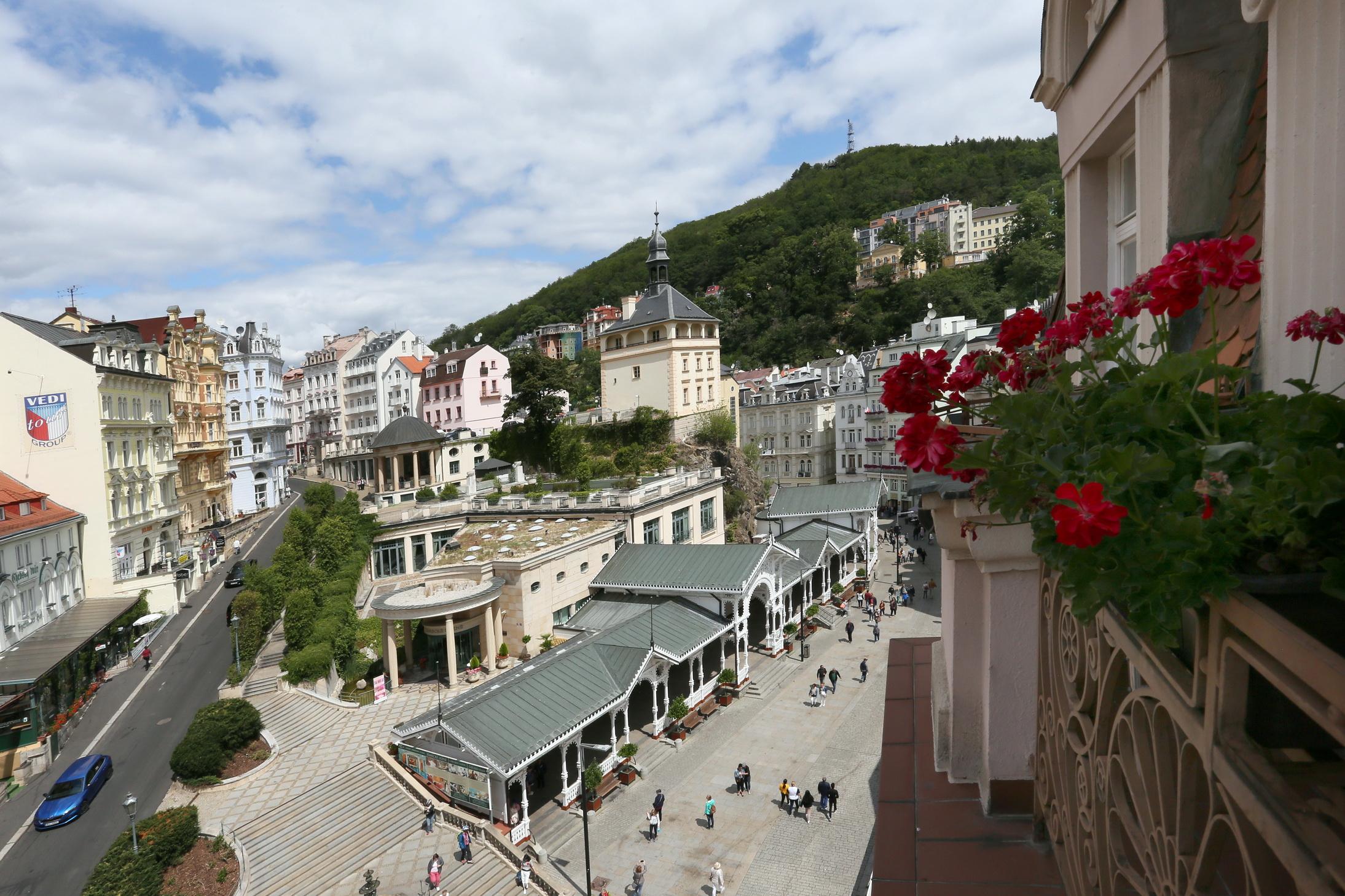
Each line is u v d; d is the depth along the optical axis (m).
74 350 47.31
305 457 126.12
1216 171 4.27
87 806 27.45
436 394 92.19
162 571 51.75
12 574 36.62
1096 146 6.06
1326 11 2.86
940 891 4.90
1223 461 2.14
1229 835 2.19
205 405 72.00
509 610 37.97
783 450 88.69
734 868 24.14
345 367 112.25
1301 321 2.73
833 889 23.02
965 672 6.08
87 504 46.00
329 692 36.47
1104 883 3.38
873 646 43.97
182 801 27.47
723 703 36.38
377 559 47.69
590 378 125.12
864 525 57.50
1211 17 4.14
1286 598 2.00
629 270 190.75
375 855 23.97
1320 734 2.08
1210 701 2.15
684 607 38.75
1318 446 2.08
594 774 27.62
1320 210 2.98
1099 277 6.45
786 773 29.95
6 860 24.70
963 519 5.39
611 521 46.09
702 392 72.31
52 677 34.00
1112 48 5.36
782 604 44.34
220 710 30.48
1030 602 5.53
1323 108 2.91
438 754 26.70
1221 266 2.67
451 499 52.34
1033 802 5.45
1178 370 2.43
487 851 23.83
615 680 30.34
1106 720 3.38
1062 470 2.42
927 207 158.38
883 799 6.30
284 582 43.44
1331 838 1.54
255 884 22.75
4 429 45.06
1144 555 2.10
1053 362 3.31
